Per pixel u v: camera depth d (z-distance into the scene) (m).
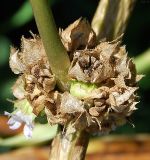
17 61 0.09
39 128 0.13
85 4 0.20
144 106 0.18
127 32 0.19
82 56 0.09
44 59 0.09
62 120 0.08
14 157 0.13
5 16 0.20
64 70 0.08
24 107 0.09
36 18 0.08
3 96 0.18
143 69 0.13
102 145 0.13
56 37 0.08
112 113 0.09
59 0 0.19
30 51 0.09
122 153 0.13
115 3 0.10
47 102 0.08
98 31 0.10
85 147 0.09
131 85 0.09
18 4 0.20
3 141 0.13
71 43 0.09
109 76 0.08
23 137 0.13
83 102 0.08
